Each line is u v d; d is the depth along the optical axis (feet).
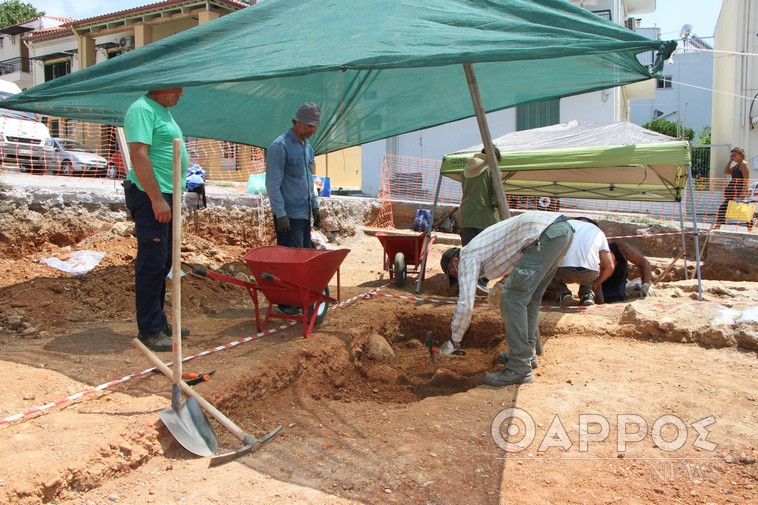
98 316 20.59
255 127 26.71
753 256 37.01
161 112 16.31
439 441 13.28
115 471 11.27
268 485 11.32
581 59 20.20
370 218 48.57
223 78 15.75
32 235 25.41
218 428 13.89
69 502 10.31
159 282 16.83
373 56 15.58
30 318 19.47
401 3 19.21
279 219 20.45
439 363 20.90
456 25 17.61
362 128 28.14
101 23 81.05
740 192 42.96
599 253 24.16
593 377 16.94
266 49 18.30
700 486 11.62
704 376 16.89
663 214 48.78
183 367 15.79
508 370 16.83
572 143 28.84
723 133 69.26
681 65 108.47
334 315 22.62
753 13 54.85
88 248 25.93
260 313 22.53
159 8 75.77
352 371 19.13
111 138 41.86
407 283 30.30
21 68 112.37
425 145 65.16
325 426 14.71
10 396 13.47
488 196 26.18
